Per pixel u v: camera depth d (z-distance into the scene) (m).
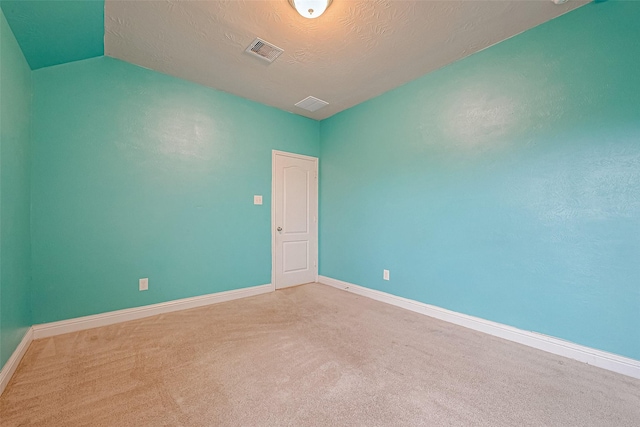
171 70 2.71
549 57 2.00
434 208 2.71
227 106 3.22
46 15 1.75
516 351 1.99
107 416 1.32
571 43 1.90
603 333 1.78
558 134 1.96
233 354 1.94
